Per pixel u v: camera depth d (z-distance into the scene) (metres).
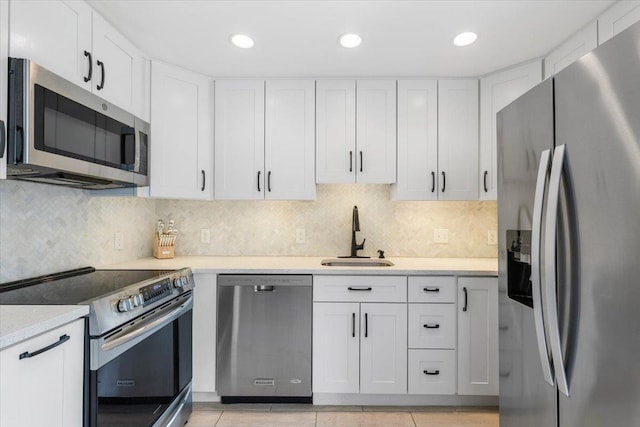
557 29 1.85
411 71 2.38
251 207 2.81
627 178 0.88
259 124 2.49
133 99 2.01
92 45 1.65
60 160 1.34
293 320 2.17
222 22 1.80
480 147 2.43
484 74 2.41
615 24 1.62
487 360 2.16
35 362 1.00
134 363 1.48
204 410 2.16
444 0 1.61
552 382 1.13
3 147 1.17
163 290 1.70
